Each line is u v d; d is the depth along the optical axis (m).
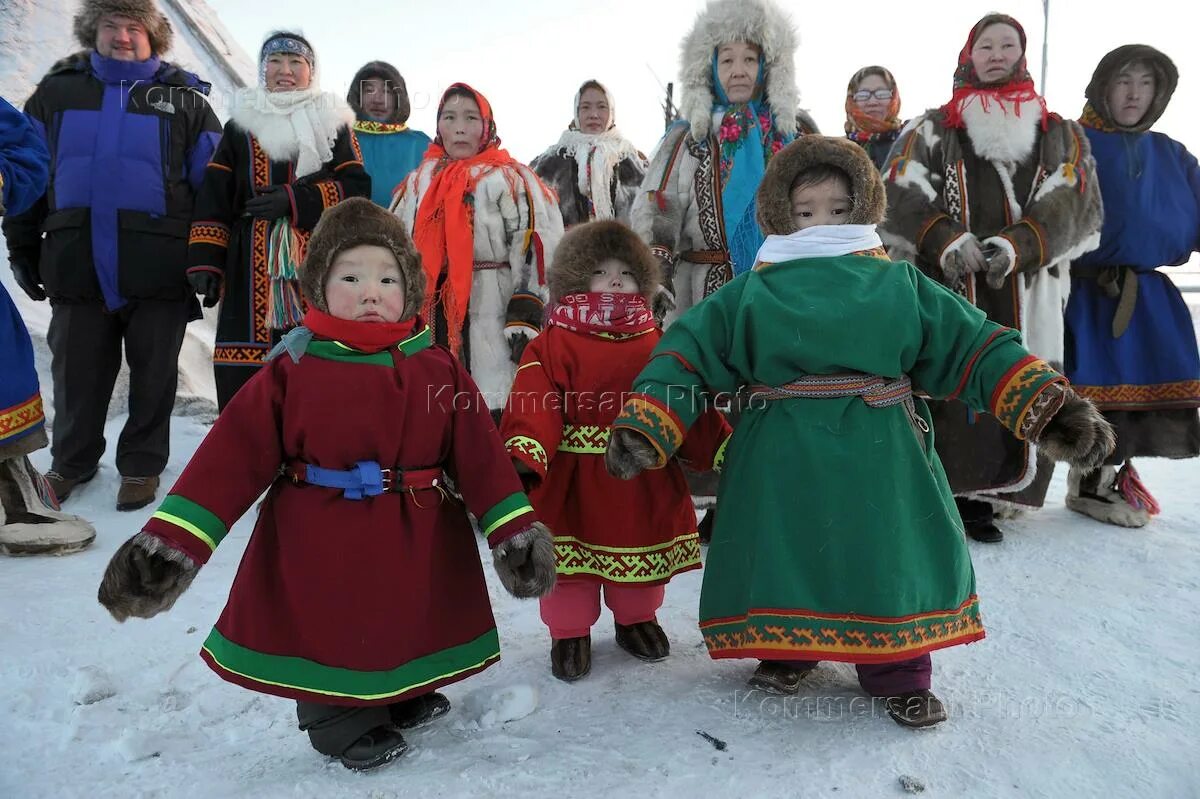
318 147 3.84
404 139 5.19
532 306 3.58
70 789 1.74
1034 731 1.94
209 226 3.77
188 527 1.68
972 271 3.21
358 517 1.78
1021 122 3.33
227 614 1.80
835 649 1.91
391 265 1.89
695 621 2.65
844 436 1.99
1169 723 1.97
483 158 3.80
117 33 3.94
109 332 3.96
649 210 3.49
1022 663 2.29
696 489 3.48
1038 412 1.88
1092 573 2.99
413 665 1.80
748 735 1.93
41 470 4.26
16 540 3.13
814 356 1.98
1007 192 3.35
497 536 1.85
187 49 7.26
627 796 1.69
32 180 3.10
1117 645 2.40
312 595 1.75
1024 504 3.47
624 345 2.32
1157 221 3.50
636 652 2.37
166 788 1.75
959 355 2.03
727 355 2.11
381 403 1.81
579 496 2.26
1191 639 2.43
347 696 1.72
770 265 2.17
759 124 3.47
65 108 3.88
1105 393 3.55
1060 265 3.42
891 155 3.50
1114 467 3.76
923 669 2.00
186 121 4.01
